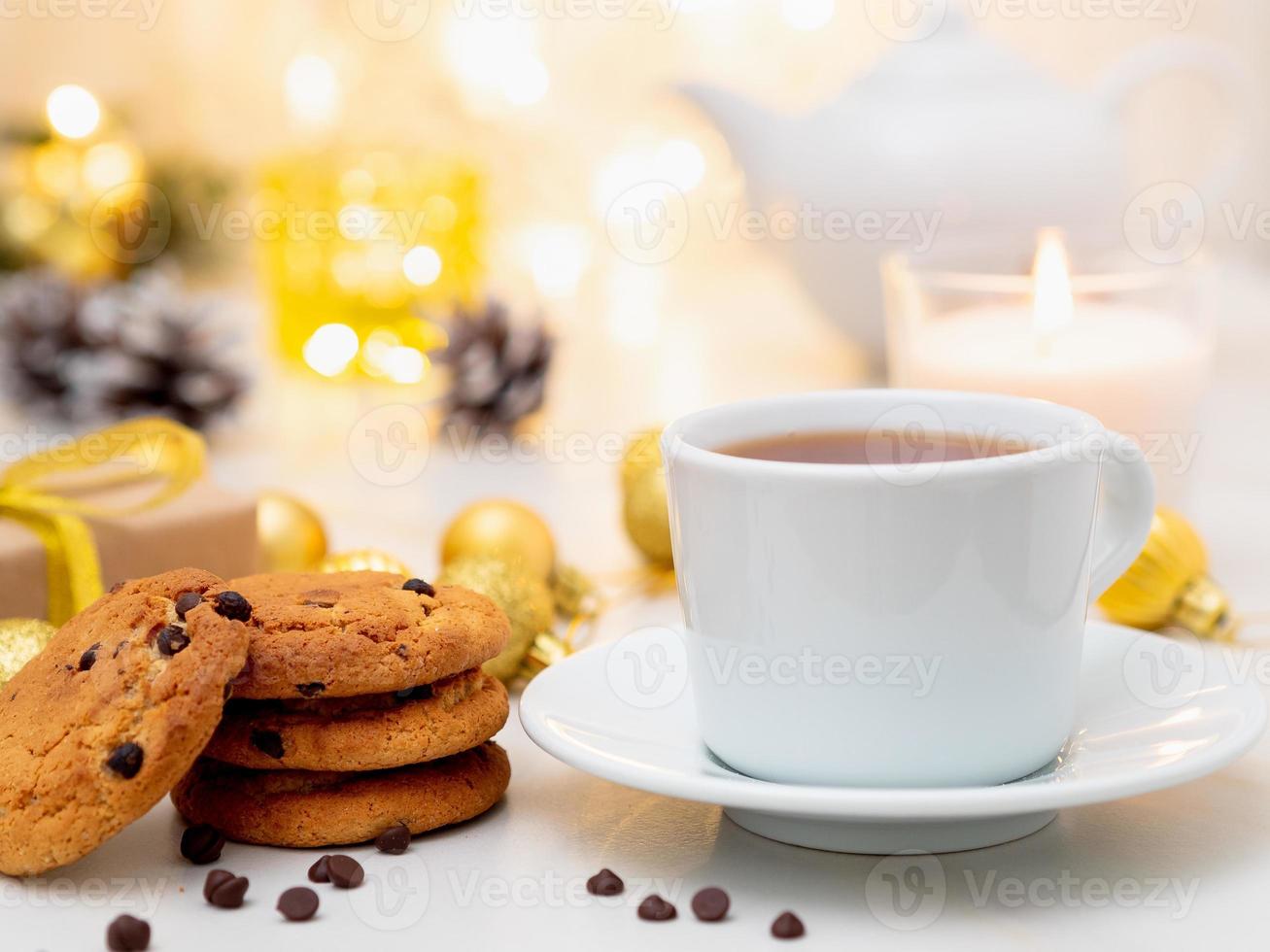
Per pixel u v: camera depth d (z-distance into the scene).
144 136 1.27
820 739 0.54
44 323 0.96
